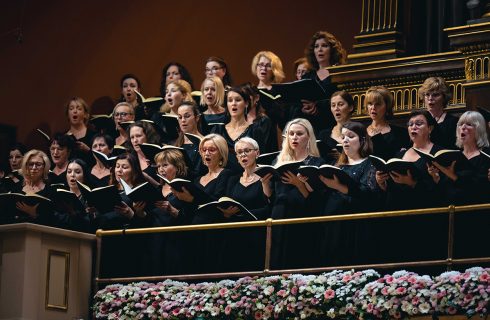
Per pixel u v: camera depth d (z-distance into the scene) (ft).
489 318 31.86
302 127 36.40
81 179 41.68
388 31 43.86
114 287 37.91
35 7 58.34
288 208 35.91
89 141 47.75
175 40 56.34
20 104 57.57
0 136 56.95
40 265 37.65
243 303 34.88
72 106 48.01
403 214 34.12
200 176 39.55
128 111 46.44
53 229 37.99
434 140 36.09
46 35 58.13
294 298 33.99
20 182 44.14
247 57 54.54
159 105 46.32
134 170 39.58
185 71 47.42
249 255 36.50
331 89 43.60
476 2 41.52
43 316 37.52
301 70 44.68
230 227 36.81
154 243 38.14
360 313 32.94
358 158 36.06
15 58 58.03
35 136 57.00
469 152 34.81
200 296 35.96
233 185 38.04
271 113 41.65
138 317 36.68
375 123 38.55
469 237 33.17
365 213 34.63
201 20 56.03
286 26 53.83
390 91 42.65
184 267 37.50
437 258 33.58
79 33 57.98
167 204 37.73
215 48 55.42
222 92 43.24
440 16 43.57
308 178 34.86
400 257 34.06
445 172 33.73
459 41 40.01
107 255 38.96
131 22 57.36
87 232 39.55
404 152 36.81
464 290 31.60
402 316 32.37
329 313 33.24
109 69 57.06
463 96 41.16
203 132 42.19
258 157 37.78
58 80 57.57
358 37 44.50
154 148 40.42
